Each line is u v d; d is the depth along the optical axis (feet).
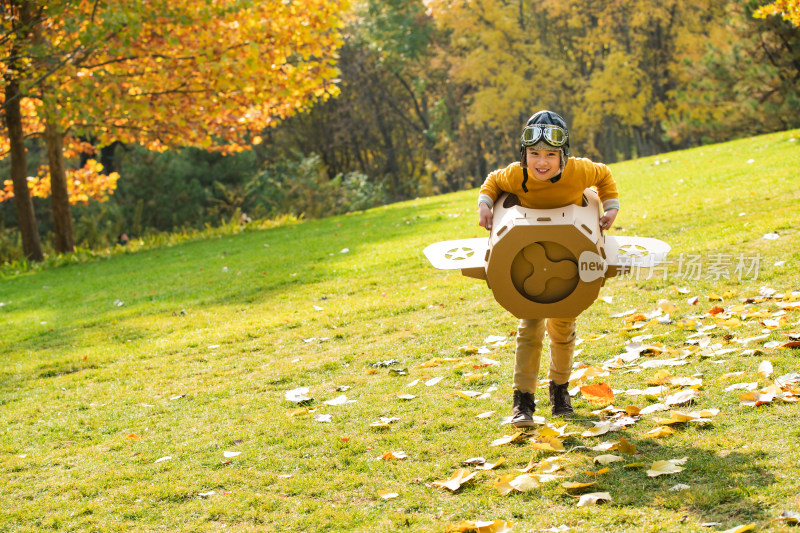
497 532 8.85
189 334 24.70
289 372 18.24
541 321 12.36
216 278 36.63
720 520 8.52
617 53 133.49
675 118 100.01
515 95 138.10
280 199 111.24
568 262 10.87
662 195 39.99
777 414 11.28
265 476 11.69
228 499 10.91
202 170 112.47
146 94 51.49
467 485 10.49
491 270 11.04
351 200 110.63
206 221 110.73
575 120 143.74
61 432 15.61
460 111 161.07
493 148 164.76
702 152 62.90
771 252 22.00
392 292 26.76
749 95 82.38
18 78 50.19
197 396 17.29
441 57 152.46
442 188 175.11
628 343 15.99
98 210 106.42
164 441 14.16
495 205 11.92
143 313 29.73
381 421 13.56
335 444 12.73
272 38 51.85
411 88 166.30
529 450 11.49
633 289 21.01
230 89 51.37
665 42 143.43
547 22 161.89
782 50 81.51
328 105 157.58
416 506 10.03
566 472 10.54
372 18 153.38
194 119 58.13
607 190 11.54
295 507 10.43
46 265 57.06
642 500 9.30
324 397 15.75
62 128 48.44
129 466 12.93
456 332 19.81
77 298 37.37
